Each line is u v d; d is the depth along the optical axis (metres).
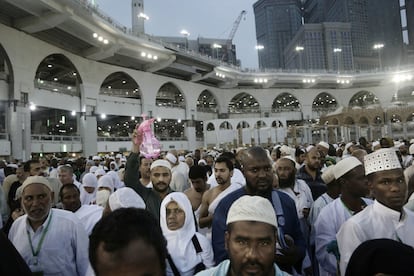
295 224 2.91
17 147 24.83
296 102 69.94
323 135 37.47
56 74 40.00
